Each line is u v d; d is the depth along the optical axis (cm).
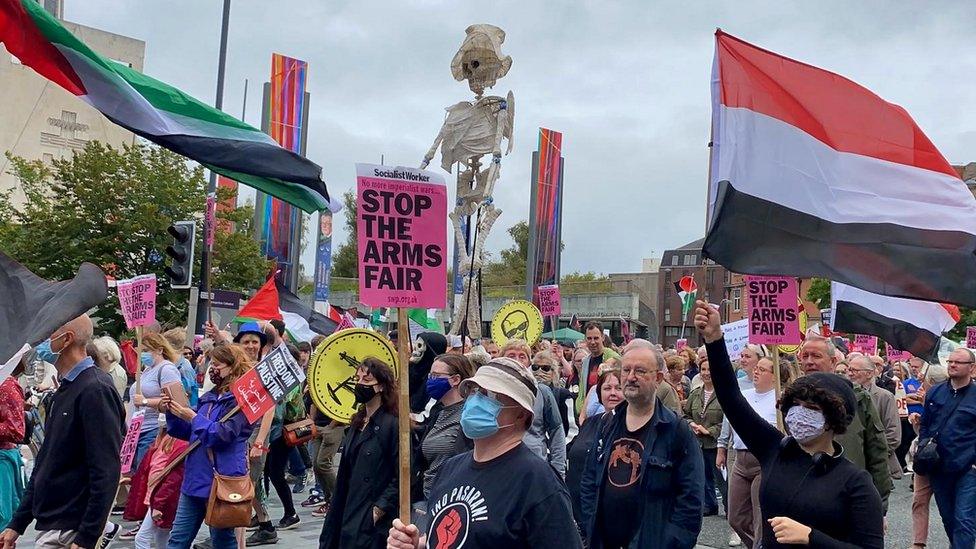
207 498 761
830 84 746
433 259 552
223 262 3022
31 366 1361
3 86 5500
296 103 2842
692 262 7881
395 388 660
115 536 1062
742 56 736
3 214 3519
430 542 402
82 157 3014
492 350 1309
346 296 4825
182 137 709
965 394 955
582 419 979
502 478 392
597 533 629
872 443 757
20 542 993
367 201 540
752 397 892
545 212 3412
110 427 596
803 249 713
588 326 1198
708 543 1080
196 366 1556
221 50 2503
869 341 1906
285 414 1093
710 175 730
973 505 941
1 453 722
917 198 734
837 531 443
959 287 721
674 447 612
